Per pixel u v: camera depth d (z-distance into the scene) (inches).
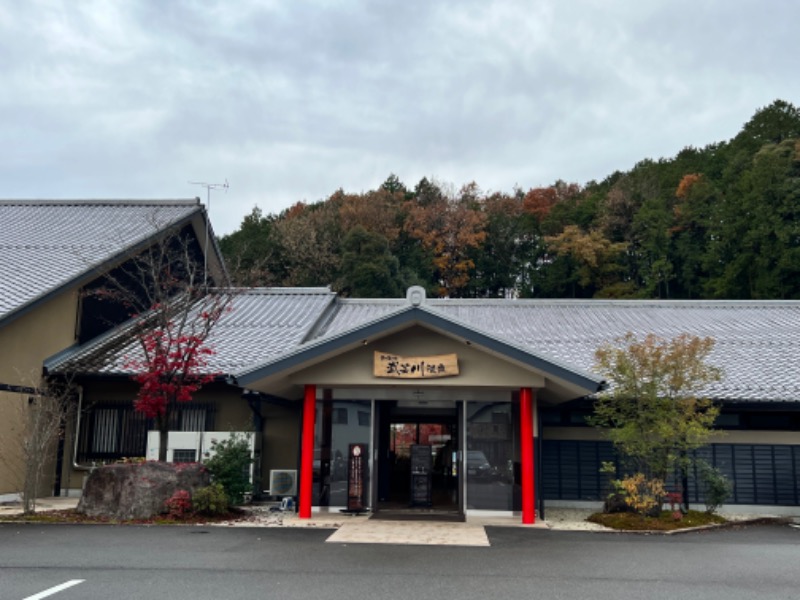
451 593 257.3
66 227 741.9
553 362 425.7
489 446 484.4
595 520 473.7
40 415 475.5
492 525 442.9
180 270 768.9
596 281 1647.4
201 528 407.2
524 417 463.5
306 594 251.9
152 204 812.6
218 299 605.9
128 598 241.6
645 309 793.6
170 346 510.3
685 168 1915.6
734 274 1389.0
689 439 464.8
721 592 265.4
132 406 597.6
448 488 573.6
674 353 463.5
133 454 591.2
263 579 274.5
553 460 582.9
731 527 471.5
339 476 491.2
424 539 381.7
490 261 1727.4
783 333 685.3
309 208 1777.8
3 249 667.4
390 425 576.1
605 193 1908.2
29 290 559.2
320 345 442.3
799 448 564.7
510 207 1905.8
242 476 512.4
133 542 353.4
